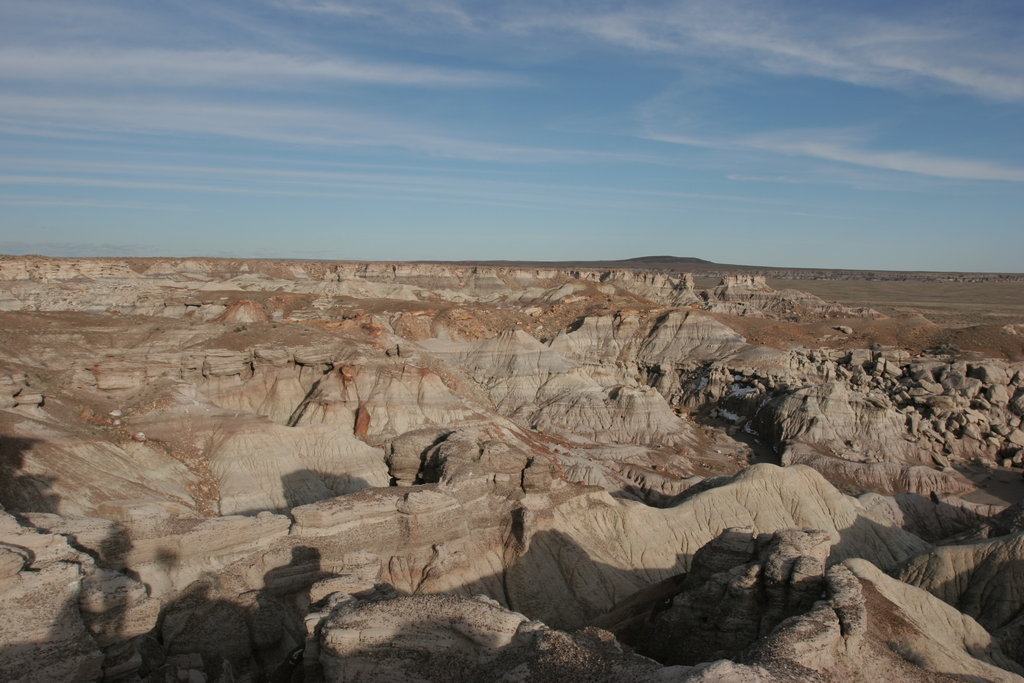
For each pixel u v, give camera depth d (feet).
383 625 101.76
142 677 109.50
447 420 245.86
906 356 446.19
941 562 183.73
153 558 126.21
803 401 355.77
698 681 85.81
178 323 245.24
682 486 261.03
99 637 101.40
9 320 214.28
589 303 561.43
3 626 91.61
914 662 113.70
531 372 400.47
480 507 169.89
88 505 142.72
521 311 539.70
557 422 355.77
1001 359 433.48
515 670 93.61
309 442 196.34
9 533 103.04
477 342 433.07
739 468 322.14
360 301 483.10
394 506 152.97
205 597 126.52
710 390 422.82
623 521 191.42
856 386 407.44
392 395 241.35
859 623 106.93
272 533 139.54
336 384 240.73
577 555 174.19
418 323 445.37
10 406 163.22
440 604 105.29
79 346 209.26
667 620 133.69
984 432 353.72
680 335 482.28
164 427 183.62
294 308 450.30
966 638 142.92
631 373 453.99
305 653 105.60
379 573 148.15
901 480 301.22
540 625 105.40
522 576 163.73
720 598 128.36
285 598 135.74
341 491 188.44
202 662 117.29
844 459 320.50
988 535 216.74
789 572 121.49
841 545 201.46
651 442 343.26
